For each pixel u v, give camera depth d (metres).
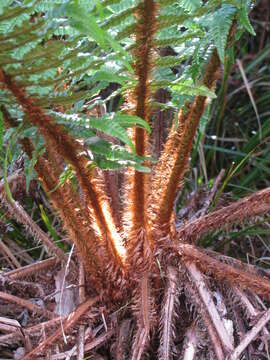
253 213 0.60
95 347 0.59
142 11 0.41
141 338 0.53
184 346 0.56
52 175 0.51
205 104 0.52
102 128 0.43
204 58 0.52
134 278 0.58
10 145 0.46
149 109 0.50
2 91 0.44
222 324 0.55
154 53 0.46
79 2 0.41
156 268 0.59
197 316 0.57
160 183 0.59
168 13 0.49
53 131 0.45
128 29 0.43
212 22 0.47
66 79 0.48
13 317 0.63
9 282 0.61
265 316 0.56
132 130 0.52
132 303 0.59
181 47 0.56
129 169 0.53
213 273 0.59
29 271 0.63
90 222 0.56
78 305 0.58
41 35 0.38
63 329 0.54
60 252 0.63
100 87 0.49
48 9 0.42
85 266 0.58
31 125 0.46
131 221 0.56
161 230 0.59
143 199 0.53
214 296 0.59
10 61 0.39
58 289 0.63
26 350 0.55
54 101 0.43
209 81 0.53
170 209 0.58
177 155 0.55
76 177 0.54
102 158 0.48
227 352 0.54
